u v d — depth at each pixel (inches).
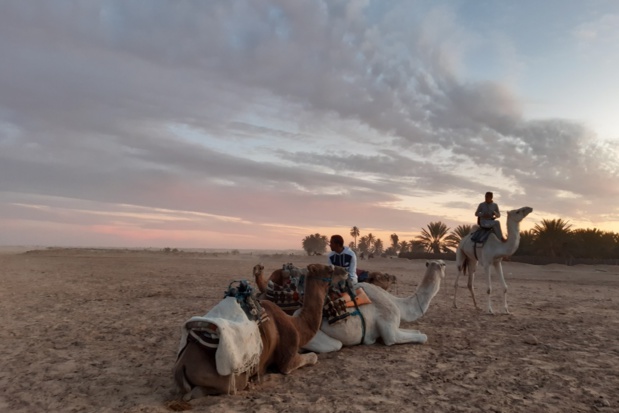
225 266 1546.5
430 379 256.4
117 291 719.1
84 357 304.5
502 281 519.8
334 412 205.2
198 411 200.5
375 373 265.0
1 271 1123.9
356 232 4906.5
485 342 354.6
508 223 502.0
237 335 216.5
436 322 445.1
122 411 205.5
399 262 2155.5
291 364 257.1
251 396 220.7
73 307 539.8
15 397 227.3
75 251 2898.6
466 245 541.6
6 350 323.9
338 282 313.6
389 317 328.8
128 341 353.7
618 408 217.0
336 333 309.4
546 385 249.6
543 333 396.5
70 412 206.8
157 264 1599.4
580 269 1742.1
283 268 299.1
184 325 222.1
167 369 276.2
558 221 2003.0
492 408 214.2
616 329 425.7
